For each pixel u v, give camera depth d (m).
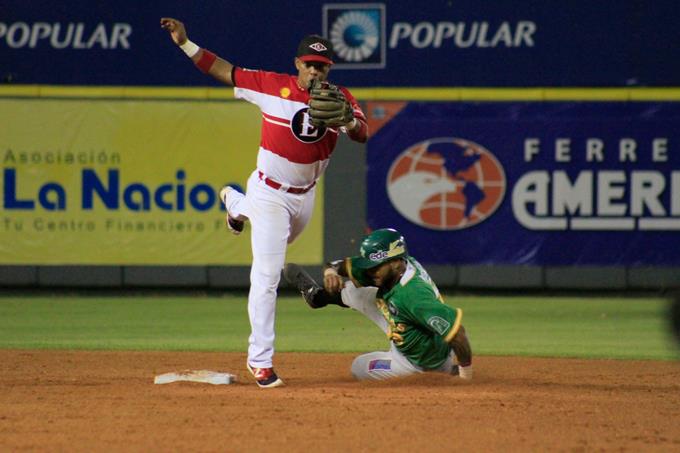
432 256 55.28
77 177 54.31
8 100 53.97
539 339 38.19
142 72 56.28
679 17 55.66
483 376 26.72
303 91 21.81
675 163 54.56
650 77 55.91
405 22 56.19
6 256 54.25
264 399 20.92
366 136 21.98
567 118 54.81
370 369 24.03
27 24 56.00
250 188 22.69
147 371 27.53
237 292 55.12
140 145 54.47
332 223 54.94
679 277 54.50
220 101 54.56
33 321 43.78
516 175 55.00
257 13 56.06
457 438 17.12
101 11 56.09
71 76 56.19
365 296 23.39
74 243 54.41
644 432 17.91
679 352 34.00
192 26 56.31
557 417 19.17
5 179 54.06
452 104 55.12
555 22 56.00
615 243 54.81
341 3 56.03
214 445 16.52
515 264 55.06
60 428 17.88
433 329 22.05
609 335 39.66
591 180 54.88
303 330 41.38
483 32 56.16
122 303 51.81
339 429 17.78
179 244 54.66
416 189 55.12
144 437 17.12
